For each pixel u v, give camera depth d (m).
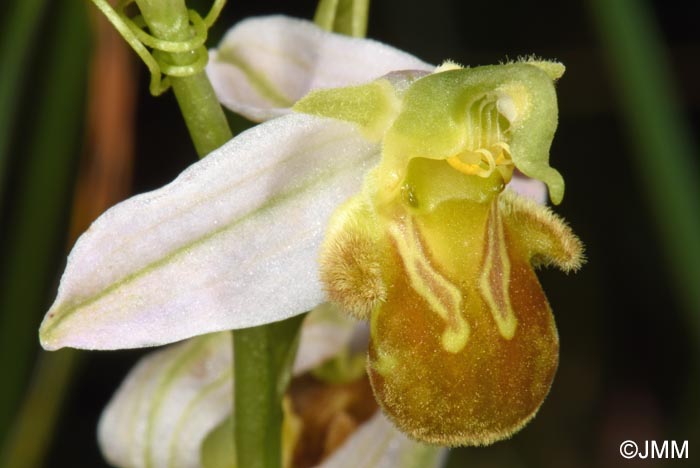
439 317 0.10
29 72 0.15
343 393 0.12
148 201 0.10
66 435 0.16
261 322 0.10
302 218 0.10
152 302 0.10
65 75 0.14
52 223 0.14
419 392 0.10
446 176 0.11
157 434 0.12
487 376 0.10
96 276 0.10
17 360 0.14
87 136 0.14
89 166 0.14
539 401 0.10
